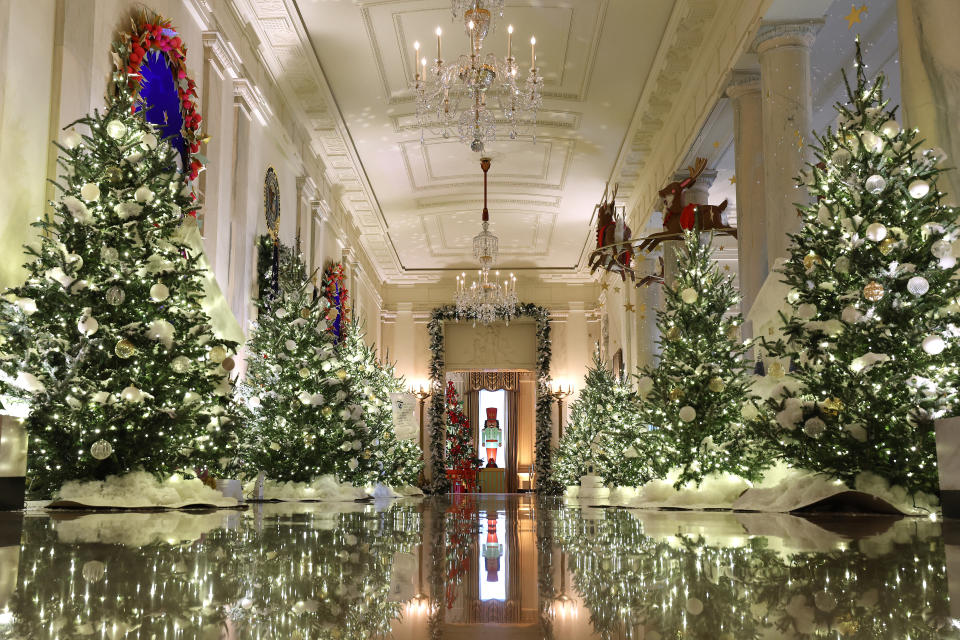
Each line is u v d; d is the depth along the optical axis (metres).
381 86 11.34
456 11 8.15
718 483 6.21
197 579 1.31
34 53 5.02
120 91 5.05
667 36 9.85
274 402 7.96
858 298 4.13
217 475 5.19
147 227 4.73
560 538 2.58
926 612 0.96
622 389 12.88
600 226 12.09
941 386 3.93
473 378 25.09
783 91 7.58
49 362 4.34
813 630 0.84
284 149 11.08
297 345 8.12
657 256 14.29
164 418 4.64
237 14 8.89
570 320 20.53
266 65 10.05
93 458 4.49
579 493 13.80
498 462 24.75
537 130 12.84
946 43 4.55
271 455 7.88
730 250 16.77
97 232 4.60
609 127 12.66
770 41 7.73
